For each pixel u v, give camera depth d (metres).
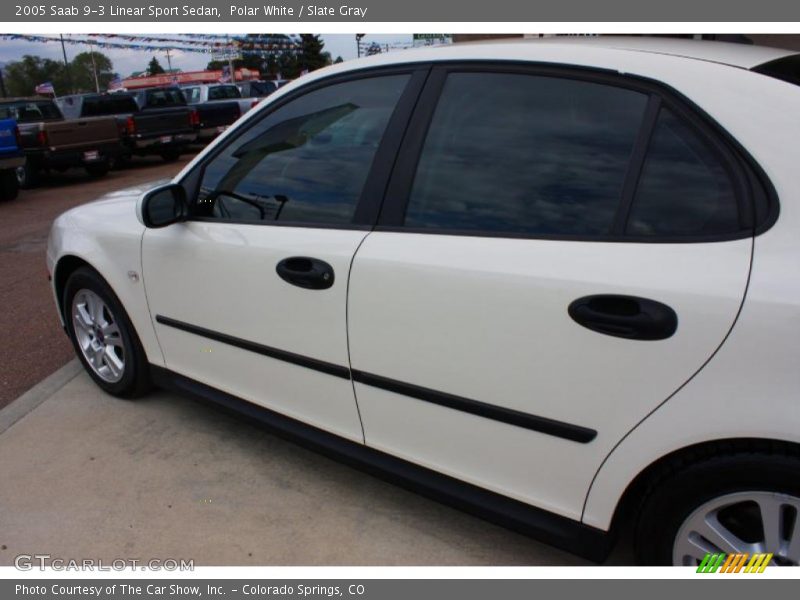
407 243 2.13
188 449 3.09
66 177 13.91
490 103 2.10
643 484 1.94
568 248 1.86
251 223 2.59
